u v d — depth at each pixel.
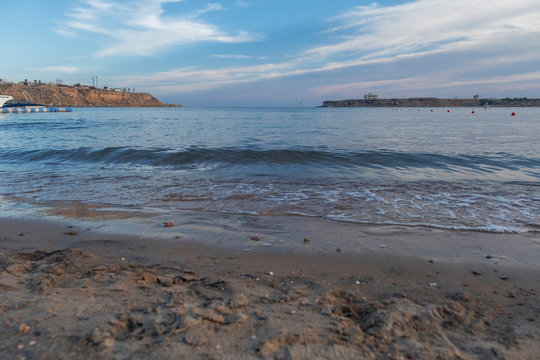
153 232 4.19
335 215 4.96
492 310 2.42
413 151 11.64
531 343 2.00
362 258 3.43
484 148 12.80
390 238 4.03
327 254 3.53
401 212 5.10
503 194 6.15
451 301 2.52
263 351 1.81
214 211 5.19
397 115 58.94
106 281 2.73
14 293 2.48
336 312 2.31
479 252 3.60
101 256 3.40
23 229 4.29
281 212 5.13
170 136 17.31
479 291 2.74
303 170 8.61
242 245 3.77
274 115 57.84
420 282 2.90
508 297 2.64
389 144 14.06
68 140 14.94
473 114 66.25
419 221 4.68
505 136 18.53
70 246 3.69
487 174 8.12
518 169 8.80
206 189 6.59
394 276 3.02
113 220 4.69
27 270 2.99
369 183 7.10
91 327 2.01
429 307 2.39
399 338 2.00
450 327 2.16
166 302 2.36
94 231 4.21
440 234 4.17
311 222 4.65
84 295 2.46
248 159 10.00
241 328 2.04
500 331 2.13
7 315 2.14
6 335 1.91
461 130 23.38
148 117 48.19
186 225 4.48
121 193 6.28
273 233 4.19
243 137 16.94
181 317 2.14
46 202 5.67
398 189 6.56
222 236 4.06
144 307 2.28
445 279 2.96
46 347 1.80
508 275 3.06
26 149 11.50
